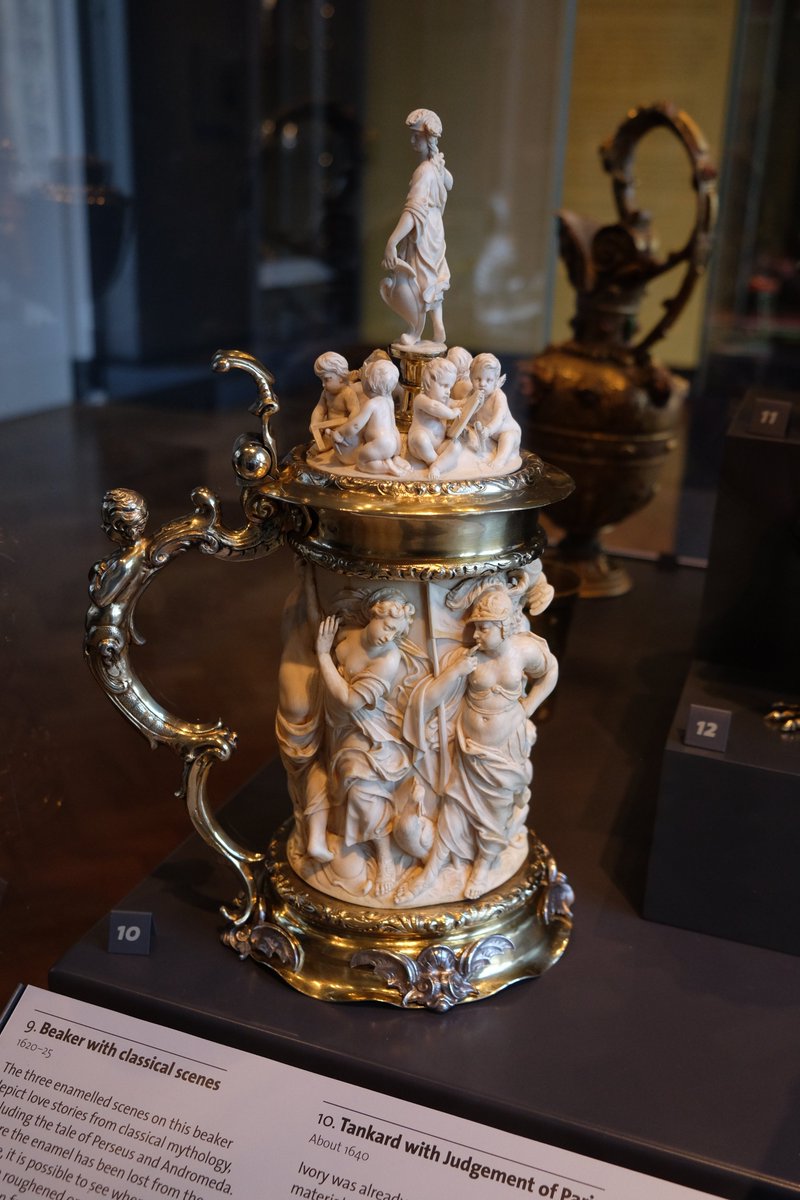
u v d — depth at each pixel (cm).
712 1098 124
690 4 268
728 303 287
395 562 119
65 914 173
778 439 172
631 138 235
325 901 133
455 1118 121
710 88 276
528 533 126
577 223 245
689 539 292
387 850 131
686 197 286
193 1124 125
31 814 190
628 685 227
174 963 141
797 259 279
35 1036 134
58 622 204
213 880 160
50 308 242
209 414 253
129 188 245
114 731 211
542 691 132
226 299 271
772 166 274
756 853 148
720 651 184
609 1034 133
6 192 229
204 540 127
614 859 169
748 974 146
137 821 194
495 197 300
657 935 152
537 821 179
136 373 256
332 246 296
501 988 135
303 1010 133
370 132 295
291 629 131
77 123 235
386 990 132
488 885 134
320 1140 122
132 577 128
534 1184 117
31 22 223
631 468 244
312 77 279
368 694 122
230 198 267
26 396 244
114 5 233
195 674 219
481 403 121
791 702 168
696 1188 116
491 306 311
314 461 123
